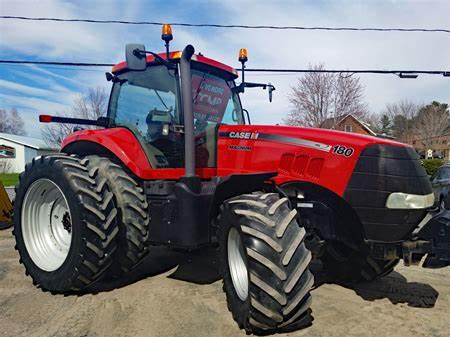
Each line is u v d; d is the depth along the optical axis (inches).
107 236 137.3
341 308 129.8
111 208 139.5
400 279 161.9
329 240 138.8
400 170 120.5
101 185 141.2
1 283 157.2
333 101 920.3
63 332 113.5
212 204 135.5
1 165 1507.1
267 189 135.6
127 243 144.9
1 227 278.4
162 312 126.7
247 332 111.3
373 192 120.5
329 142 129.9
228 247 122.6
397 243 121.8
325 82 913.5
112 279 158.4
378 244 122.2
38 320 121.8
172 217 139.9
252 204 114.3
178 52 149.5
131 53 137.7
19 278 163.5
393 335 110.8
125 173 152.9
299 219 122.1
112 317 123.2
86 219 135.6
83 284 139.9
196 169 145.4
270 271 104.0
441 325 117.3
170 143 153.5
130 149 153.5
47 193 160.1
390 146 123.0
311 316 123.1
